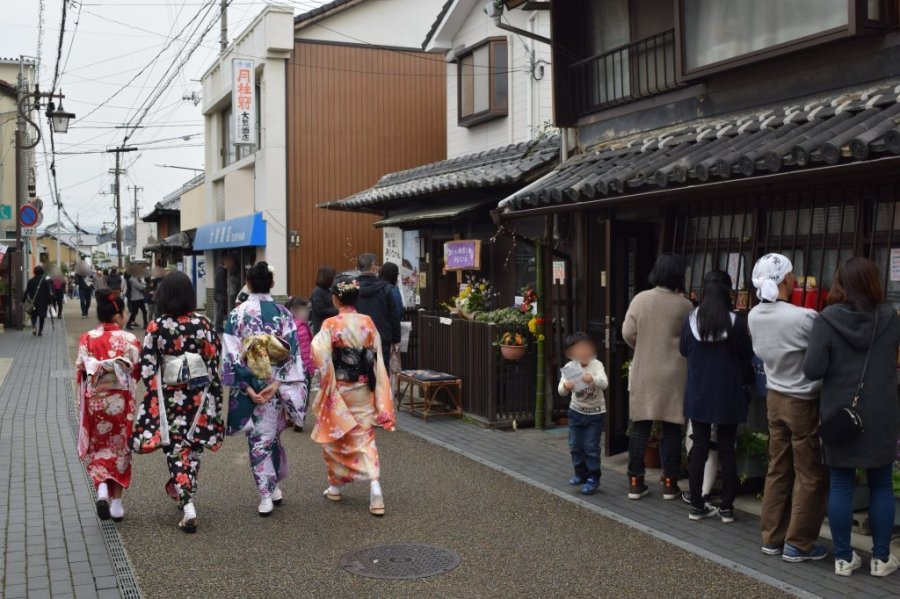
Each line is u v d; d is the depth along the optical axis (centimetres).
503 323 902
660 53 795
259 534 550
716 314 542
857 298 455
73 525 567
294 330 611
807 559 491
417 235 1327
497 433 878
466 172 1093
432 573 479
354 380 611
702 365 554
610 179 653
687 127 748
